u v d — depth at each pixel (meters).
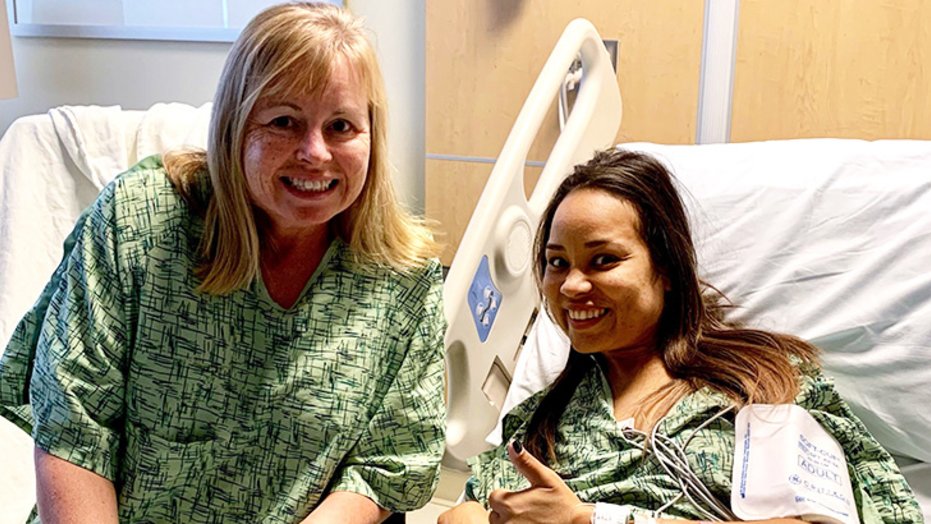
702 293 1.32
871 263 1.48
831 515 1.01
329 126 1.14
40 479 1.14
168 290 1.17
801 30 1.94
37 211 2.12
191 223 1.19
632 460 1.12
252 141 1.11
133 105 2.76
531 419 1.28
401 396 1.27
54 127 2.14
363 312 1.26
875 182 1.55
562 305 1.19
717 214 1.60
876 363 1.41
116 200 1.17
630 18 2.09
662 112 2.12
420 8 2.40
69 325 1.15
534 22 2.21
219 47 2.60
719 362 1.17
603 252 1.16
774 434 1.09
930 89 1.86
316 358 1.22
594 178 1.19
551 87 1.70
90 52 2.75
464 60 2.31
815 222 1.55
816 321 1.47
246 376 1.20
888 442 1.41
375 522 1.25
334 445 1.23
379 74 1.20
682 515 1.08
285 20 1.12
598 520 1.02
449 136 2.38
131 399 1.19
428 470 1.27
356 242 1.25
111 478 1.18
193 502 1.23
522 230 1.65
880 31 1.87
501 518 1.08
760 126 2.03
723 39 2.02
